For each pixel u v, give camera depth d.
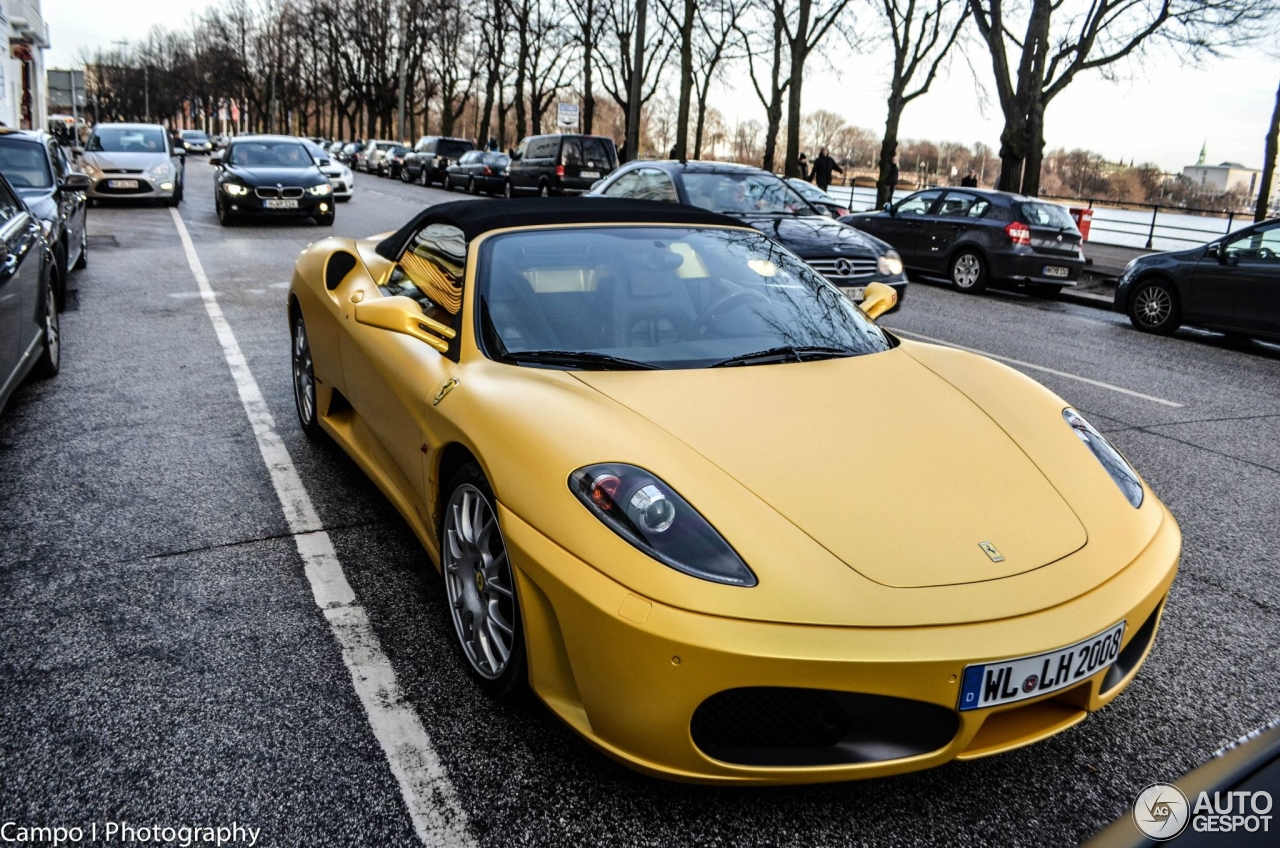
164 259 11.28
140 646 2.81
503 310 2.97
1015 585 2.04
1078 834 2.12
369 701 2.55
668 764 2.00
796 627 1.90
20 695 2.54
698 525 2.05
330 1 68.62
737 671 1.89
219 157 16.62
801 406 2.58
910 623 1.92
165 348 6.75
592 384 2.62
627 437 2.29
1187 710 2.65
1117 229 19.19
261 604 3.09
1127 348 8.98
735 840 2.07
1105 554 2.21
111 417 5.09
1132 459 5.11
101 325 7.46
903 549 2.06
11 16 32.66
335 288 4.06
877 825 2.13
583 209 3.52
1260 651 3.01
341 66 76.81
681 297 3.16
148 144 19.00
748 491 2.15
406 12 52.16
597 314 3.02
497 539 2.52
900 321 9.74
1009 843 2.09
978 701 1.94
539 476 2.23
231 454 4.54
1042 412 2.79
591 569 2.04
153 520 3.75
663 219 3.56
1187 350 9.16
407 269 3.70
